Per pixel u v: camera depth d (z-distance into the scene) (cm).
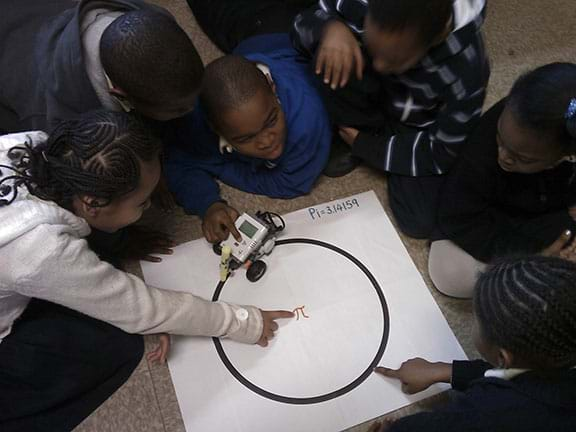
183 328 83
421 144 102
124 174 68
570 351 56
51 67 88
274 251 102
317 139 103
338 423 87
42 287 69
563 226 92
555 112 70
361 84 99
